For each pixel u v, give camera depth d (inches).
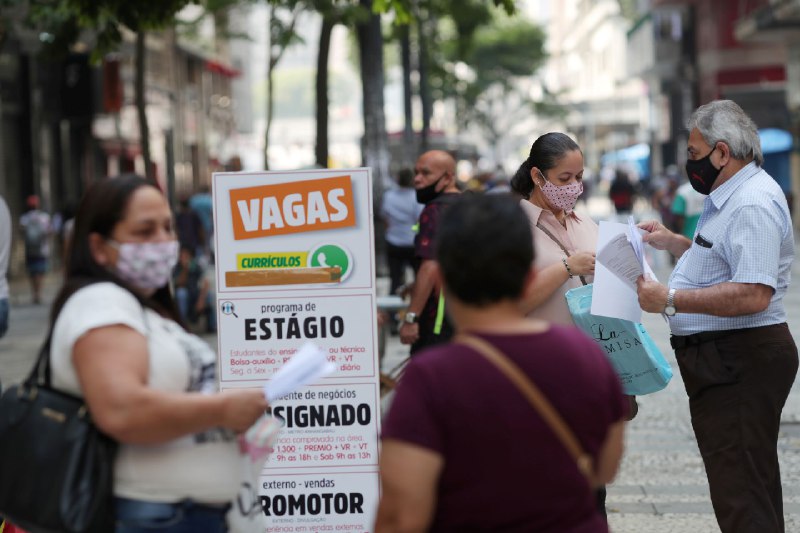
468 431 138.5
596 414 144.6
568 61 4977.9
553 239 260.4
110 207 165.8
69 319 161.3
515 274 144.3
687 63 2273.6
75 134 1697.8
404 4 547.2
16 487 161.5
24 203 1501.0
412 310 355.6
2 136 1433.3
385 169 973.8
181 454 165.8
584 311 250.8
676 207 736.3
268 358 270.1
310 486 271.9
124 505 164.6
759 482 244.2
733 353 246.2
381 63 972.6
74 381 161.9
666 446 420.8
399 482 138.5
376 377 269.3
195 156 2476.6
